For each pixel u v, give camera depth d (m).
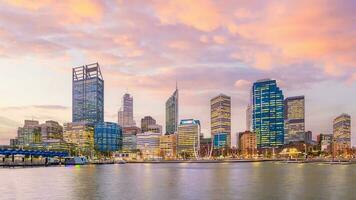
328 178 148.38
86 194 95.88
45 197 90.38
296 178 149.25
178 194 95.50
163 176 166.50
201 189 107.25
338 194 94.12
